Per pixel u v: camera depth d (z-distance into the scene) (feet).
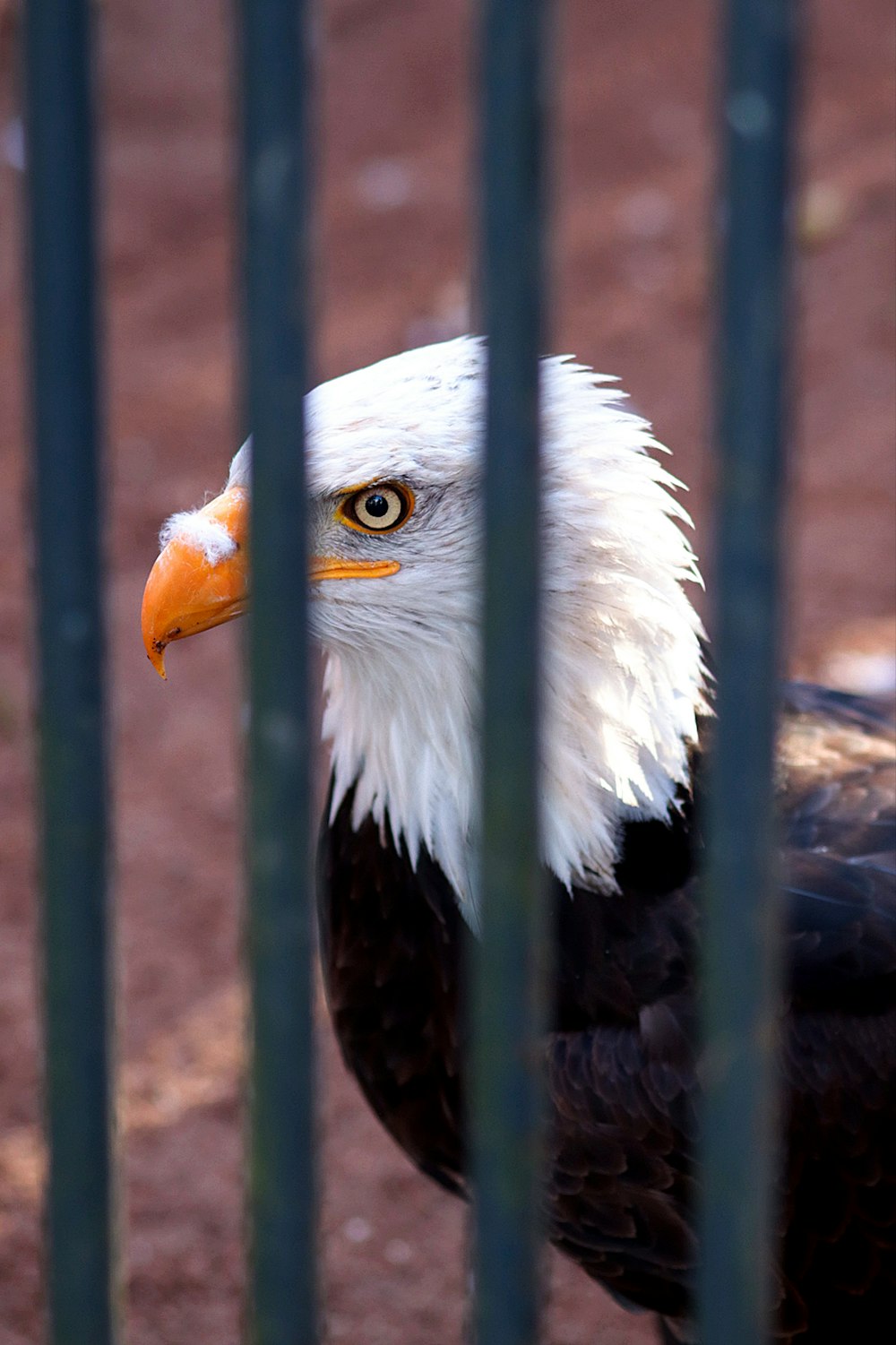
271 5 8.51
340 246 83.76
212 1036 34.71
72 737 9.53
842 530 56.29
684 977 20.57
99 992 9.80
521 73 8.21
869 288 70.90
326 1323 27.53
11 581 55.36
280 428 8.96
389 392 19.81
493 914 9.29
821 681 46.88
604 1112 20.61
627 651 19.72
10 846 41.24
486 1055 9.38
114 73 102.83
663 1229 21.04
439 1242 29.81
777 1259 21.04
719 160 8.42
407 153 94.12
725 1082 9.30
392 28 108.27
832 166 80.74
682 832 20.75
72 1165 9.90
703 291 73.51
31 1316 27.53
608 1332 27.89
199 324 78.43
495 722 9.14
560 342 70.59
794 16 8.10
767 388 8.48
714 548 8.80
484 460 8.91
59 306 9.04
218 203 91.45
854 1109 20.48
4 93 87.92
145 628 19.07
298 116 8.66
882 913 20.86
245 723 9.57
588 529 19.31
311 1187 9.64
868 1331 21.85
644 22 105.19
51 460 9.22
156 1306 27.99
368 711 21.35
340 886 22.86
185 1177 30.99
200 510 19.77
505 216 8.43
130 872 40.11
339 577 20.08
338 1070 34.71
